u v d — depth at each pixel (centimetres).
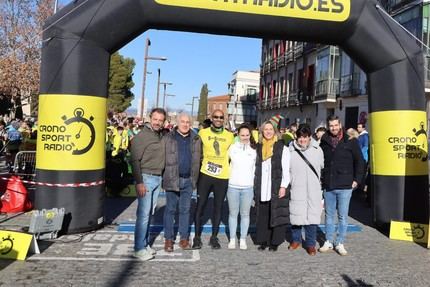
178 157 633
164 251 643
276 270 575
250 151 664
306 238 661
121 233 725
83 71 695
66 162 692
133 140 594
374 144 808
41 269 546
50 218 662
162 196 1109
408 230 743
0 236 583
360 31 770
